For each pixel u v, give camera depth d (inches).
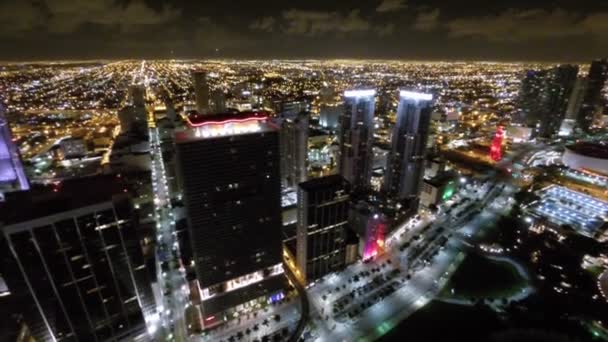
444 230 7377.0
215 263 4635.8
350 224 6815.9
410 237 7278.5
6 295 3526.1
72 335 3890.3
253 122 4306.1
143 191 7391.7
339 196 5442.9
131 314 4291.3
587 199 7824.8
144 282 4254.4
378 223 6378.0
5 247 3125.0
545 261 5876.0
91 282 3764.8
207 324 4948.3
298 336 4793.3
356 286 5821.9
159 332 4842.5
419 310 5128.0
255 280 5118.1
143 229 6683.1
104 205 3540.8
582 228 6737.2
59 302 3619.6
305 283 5797.2
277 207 4852.4
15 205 3422.7
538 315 4785.9
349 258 6323.8
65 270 3523.6
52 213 3299.7
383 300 5398.6
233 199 4397.1
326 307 5339.6
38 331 3649.1
